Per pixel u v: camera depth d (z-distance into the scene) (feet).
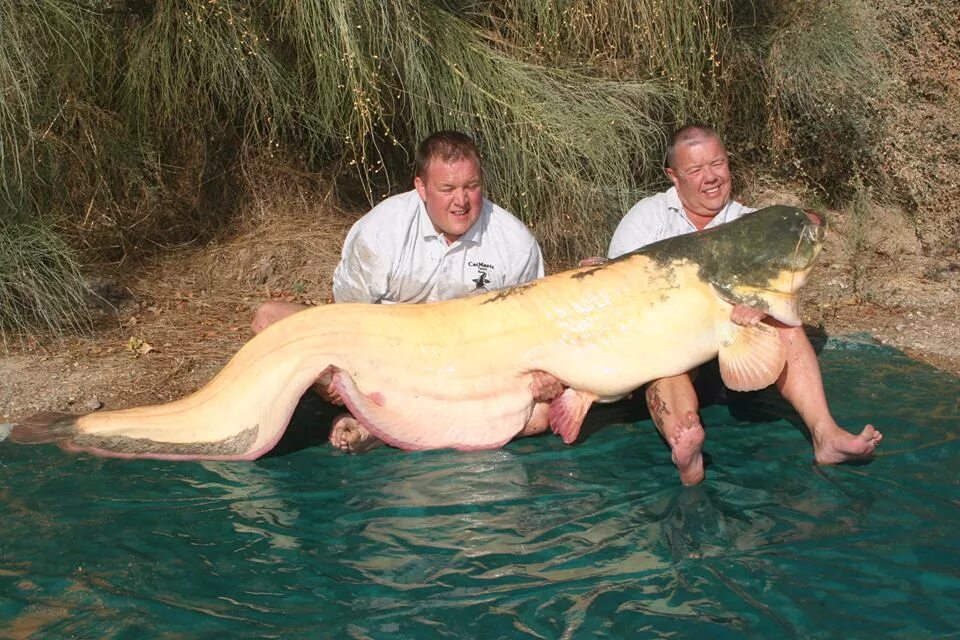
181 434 15.66
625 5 25.67
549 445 16.43
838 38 28.55
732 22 29.01
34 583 12.23
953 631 11.02
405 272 17.52
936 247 26.89
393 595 12.05
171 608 11.75
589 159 24.98
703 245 15.42
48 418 16.38
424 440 15.84
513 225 17.78
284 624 11.43
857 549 12.78
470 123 24.95
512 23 26.53
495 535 13.48
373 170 26.02
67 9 23.94
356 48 23.31
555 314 15.71
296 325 15.79
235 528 13.67
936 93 28.96
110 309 22.63
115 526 13.66
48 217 23.04
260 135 27.66
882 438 16.10
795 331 15.64
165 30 24.79
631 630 11.23
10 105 22.13
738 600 11.75
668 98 26.71
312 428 17.24
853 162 28.94
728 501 14.26
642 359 15.43
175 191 26.96
